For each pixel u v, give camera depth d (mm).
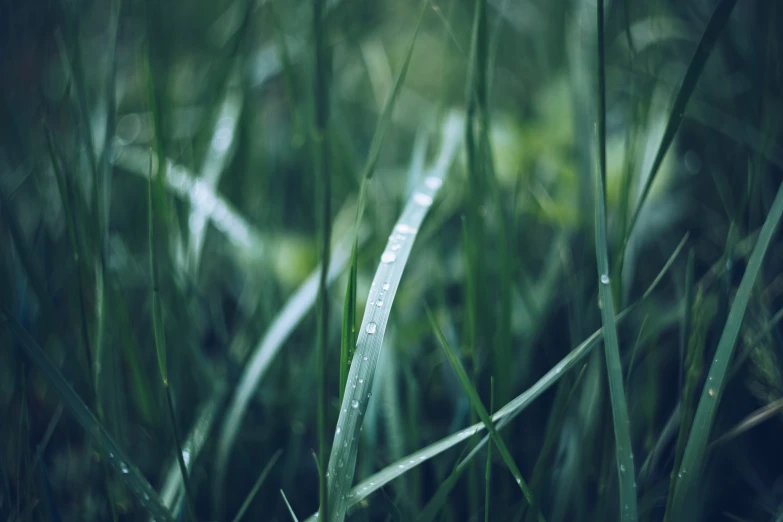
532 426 437
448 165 479
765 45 477
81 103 432
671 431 411
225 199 542
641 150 465
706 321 403
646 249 495
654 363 429
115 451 370
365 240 493
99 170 445
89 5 647
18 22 583
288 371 460
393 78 683
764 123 463
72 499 427
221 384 439
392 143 679
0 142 593
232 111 574
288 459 436
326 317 335
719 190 476
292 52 620
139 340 467
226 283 535
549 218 490
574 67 505
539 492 386
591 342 369
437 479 418
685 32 562
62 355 460
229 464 436
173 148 547
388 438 416
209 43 671
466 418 426
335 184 598
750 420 393
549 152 512
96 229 424
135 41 614
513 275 452
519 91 685
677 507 363
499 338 412
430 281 494
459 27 638
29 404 451
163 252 462
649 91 455
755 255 357
